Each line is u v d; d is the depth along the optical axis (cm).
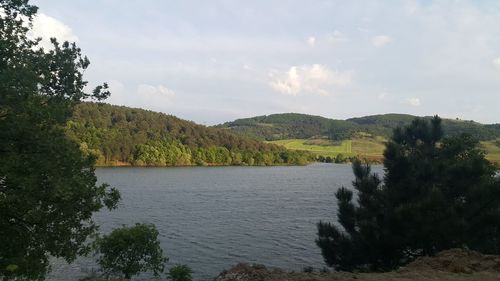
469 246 1653
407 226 1659
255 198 7275
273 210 5816
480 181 1892
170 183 9631
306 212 5638
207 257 3266
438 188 1789
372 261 1764
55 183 1102
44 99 1317
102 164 14100
